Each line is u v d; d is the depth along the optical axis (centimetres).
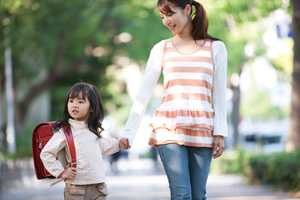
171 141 1120
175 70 1130
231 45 4959
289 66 5419
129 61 6844
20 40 4900
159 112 1145
